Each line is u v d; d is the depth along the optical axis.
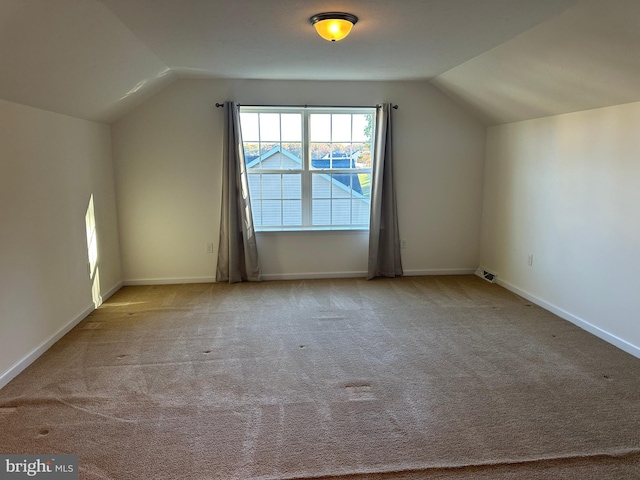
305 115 4.73
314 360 2.93
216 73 4.16
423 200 4.93
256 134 4.74
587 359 2.92
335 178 4.90
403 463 1.94
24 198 2.83
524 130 4.16
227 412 2.33
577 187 3.48
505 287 4.56
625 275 3.04
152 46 3.12
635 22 2.13
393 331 3.42
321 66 3.88
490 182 4.82
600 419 2.25
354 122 4.82
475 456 1.98
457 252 5.10
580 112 3.43
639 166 2.90
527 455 1.99
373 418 2.28
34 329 2.94
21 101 2.76
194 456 1.99
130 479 1.85
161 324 3.59
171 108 4.46
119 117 4.34
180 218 4.66
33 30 2.12
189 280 4.79
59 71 2.68
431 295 4.32
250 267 4.74
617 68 2.60
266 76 4.33
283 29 2.77
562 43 2.65
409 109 4.73
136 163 4.50
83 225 3.73
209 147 4.56
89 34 2.50
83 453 2.01
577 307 3.53
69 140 3.49
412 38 2.97
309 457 1.98
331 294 4.36
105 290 4.21
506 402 2.42
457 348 3.11
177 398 2.46
